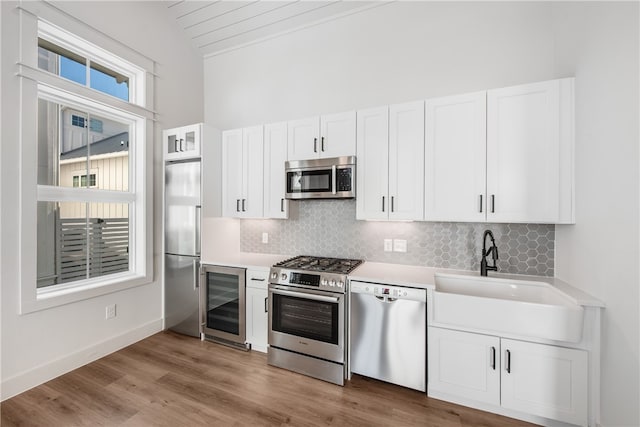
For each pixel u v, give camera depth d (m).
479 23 2.42
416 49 2.65
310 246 3.11
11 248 2.04
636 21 1.33
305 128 2.74
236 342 2.77
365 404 1.95
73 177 2.51
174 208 3.11
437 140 2.22
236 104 3.58
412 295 2.03
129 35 2.85
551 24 2.20
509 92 2.00
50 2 2.23
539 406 1.71
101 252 2.74
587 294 1.72
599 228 1.60
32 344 2.15
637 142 1.34
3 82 1.99
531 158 1.95
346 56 2.95
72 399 1.99
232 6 3.00
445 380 1.96
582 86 1.77
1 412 1.86
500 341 1.80
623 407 1.42
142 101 3.01
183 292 3.08
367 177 2.47
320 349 2.27
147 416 1.83
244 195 3.08
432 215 2.24
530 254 2.26
